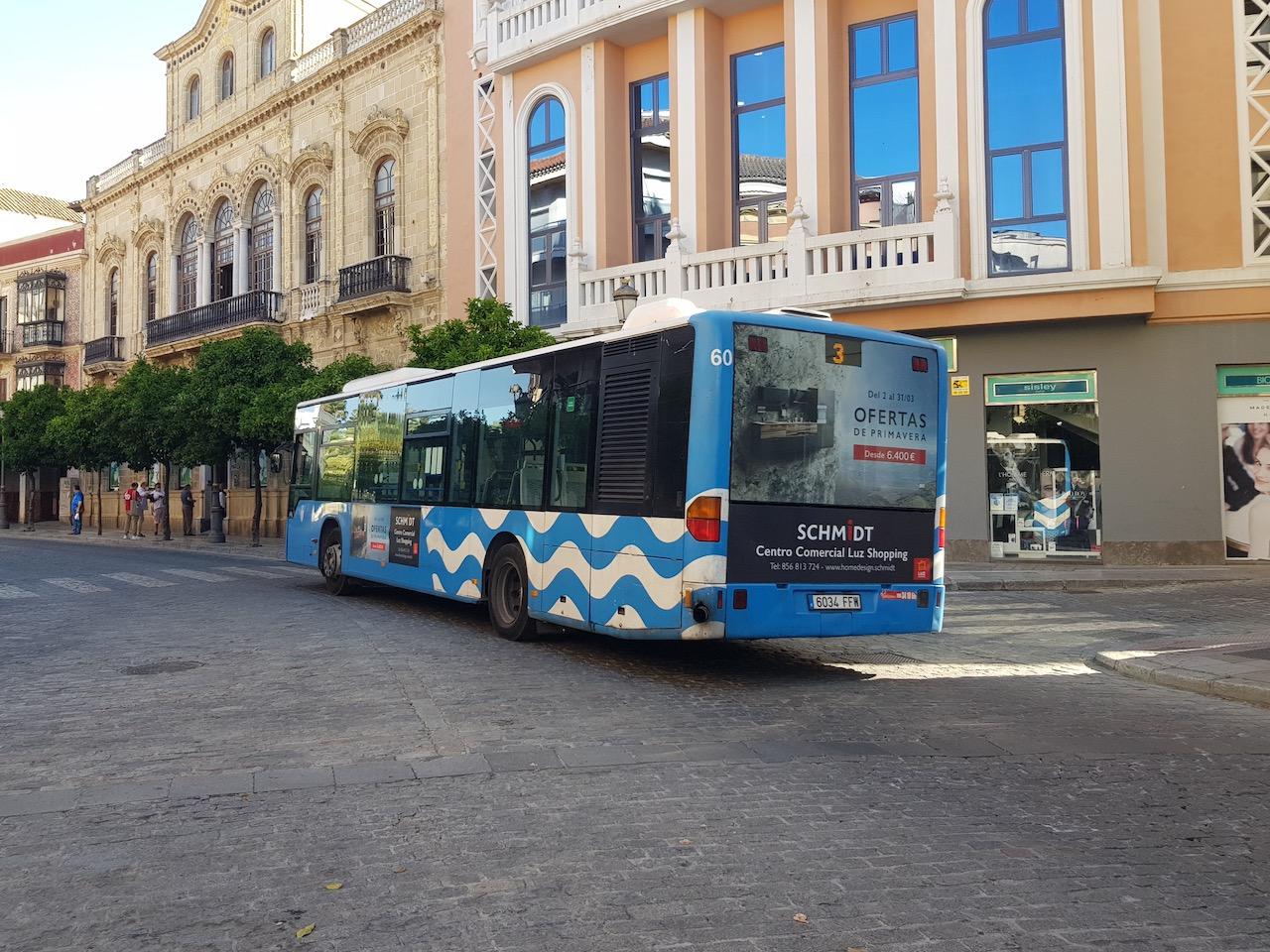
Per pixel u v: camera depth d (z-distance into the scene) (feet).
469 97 87.61
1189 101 58.65
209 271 128.47
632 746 20.81
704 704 25.14
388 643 35.19
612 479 30.27
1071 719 23.45
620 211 76.33
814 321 28.63
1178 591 48.96
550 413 33.94
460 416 40.16
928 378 30.37
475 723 22.97
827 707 24.82
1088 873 13.78
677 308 29.81
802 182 64.39
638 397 29.53
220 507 101.76
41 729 23.18
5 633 39.11
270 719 23.61
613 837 15.24
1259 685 25.40
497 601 36.50
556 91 79.56
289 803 17.19
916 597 29.73
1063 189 58.08
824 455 28.48
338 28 106.83
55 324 164.04
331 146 106.11
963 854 14.48
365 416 49.29
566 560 32.32
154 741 21.79
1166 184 58.70
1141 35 58.90
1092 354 58.90
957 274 58.13
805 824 15.80
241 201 120.47
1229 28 58.34
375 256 101.14
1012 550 61.26
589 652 33.37
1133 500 58.39
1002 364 60.39
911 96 63.26
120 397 107.04
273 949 11.66
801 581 27.91
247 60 120.16
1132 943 11.65
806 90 64.49
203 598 50.29
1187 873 13.82
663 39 75.46
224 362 95.40
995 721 23.22
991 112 59.67
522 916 12.42
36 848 15.17
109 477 156.25
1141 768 19.19
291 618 42.22
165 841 15.40
